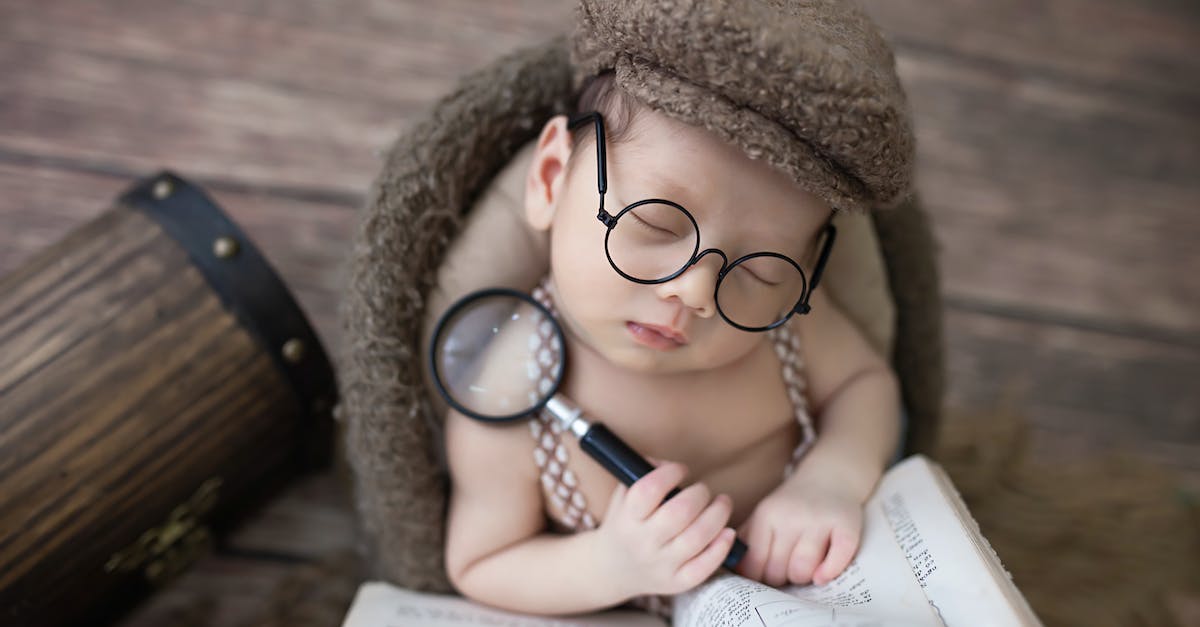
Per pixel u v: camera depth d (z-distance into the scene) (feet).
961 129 3.20
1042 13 3.46
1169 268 3.08
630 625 2.00
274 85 2.88
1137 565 2.40
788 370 2.05
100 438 2.05
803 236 1.83
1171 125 3.33
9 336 2.05
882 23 3.32
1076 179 3.18
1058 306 2.96
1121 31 3.47
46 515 2.02
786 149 1.68
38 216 2.64
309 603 2.28
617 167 1.80
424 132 2.02
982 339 2.87
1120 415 2.82
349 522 2.47
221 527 2.36
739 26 1.62
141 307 2.09
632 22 1.68
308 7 3.02
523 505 2.00
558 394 1.96
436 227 2.02
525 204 2.01
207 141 2.79
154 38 2.88
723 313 1.82
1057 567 2.37
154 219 2.13
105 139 2.75
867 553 1.88
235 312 2.12
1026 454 2.54
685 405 1.99
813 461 2.01
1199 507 2.56
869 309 2.17
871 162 1.71
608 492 1.99
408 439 2.01
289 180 2.78
